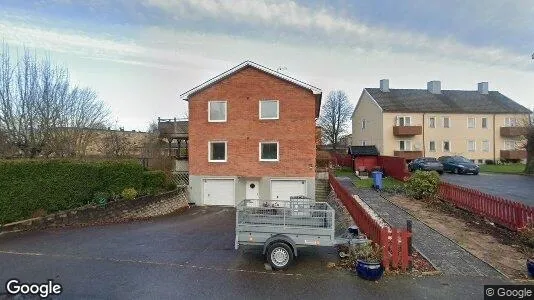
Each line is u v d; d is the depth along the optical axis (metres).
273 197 20.89
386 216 13.81
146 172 19.88
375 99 42.16
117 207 16.31
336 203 17.41
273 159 20.91
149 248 10.95
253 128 21.00
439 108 40.94
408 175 24.92
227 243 11.64
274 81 20.75
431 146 40.47
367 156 33.22
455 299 6.86
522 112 41.28
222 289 7.50
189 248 10.95
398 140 40.09
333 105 64.94
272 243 8.76
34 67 21.66
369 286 7.54
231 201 21.34
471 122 41.16
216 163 21.41
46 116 21.97
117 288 7.57
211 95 21.39
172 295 7.20
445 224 12.46
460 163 30.14
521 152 40.06
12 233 12.61
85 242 11.67
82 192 15.77
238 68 20.81
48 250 10.57
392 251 8.28
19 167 13.22
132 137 38.91
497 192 19.47
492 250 9.59
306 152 20.55
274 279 8.05
